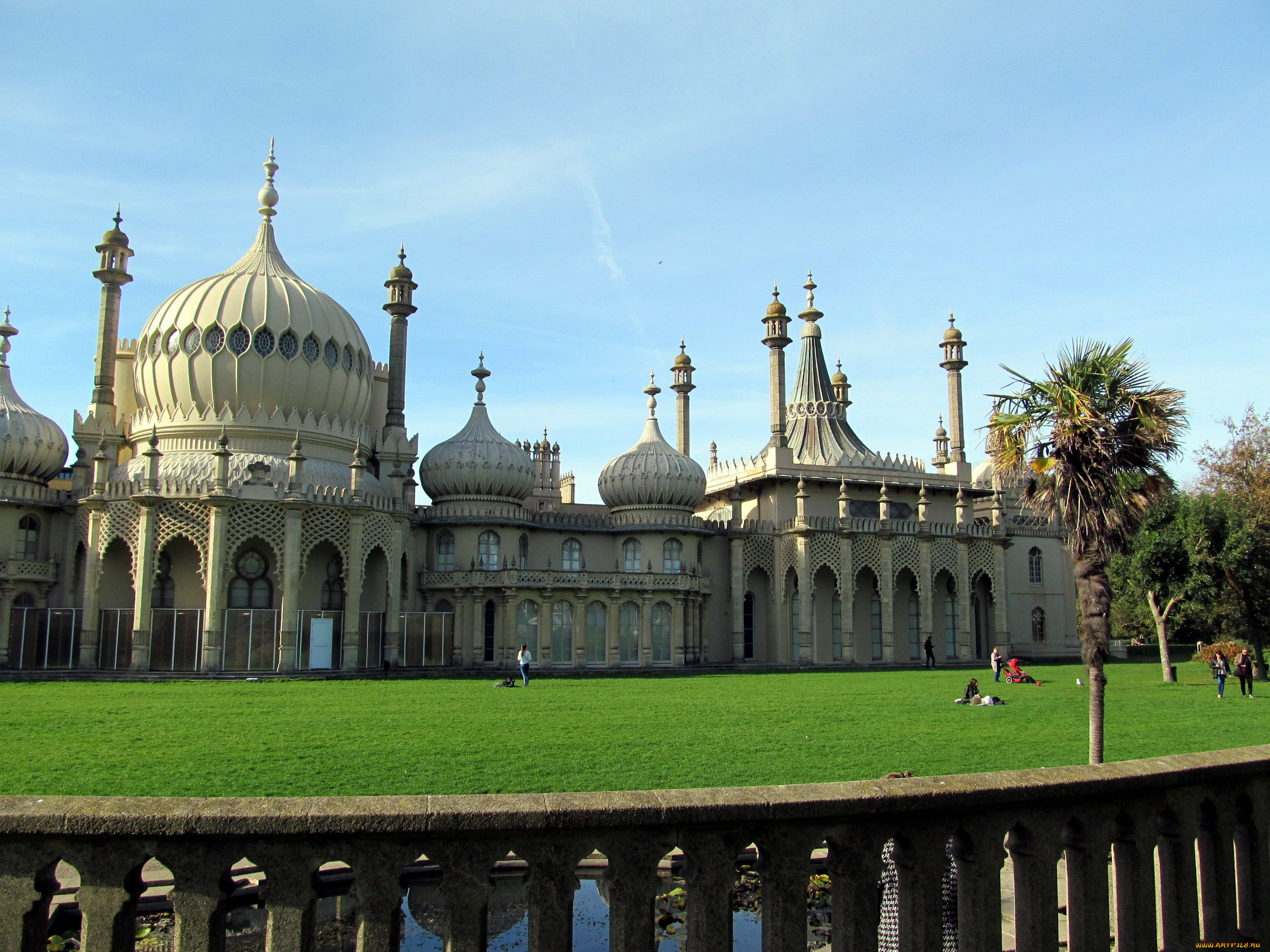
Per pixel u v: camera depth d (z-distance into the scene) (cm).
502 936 1063
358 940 519
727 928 552
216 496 4028
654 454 5519
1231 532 4369
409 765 1612
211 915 512
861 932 575
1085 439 1642
